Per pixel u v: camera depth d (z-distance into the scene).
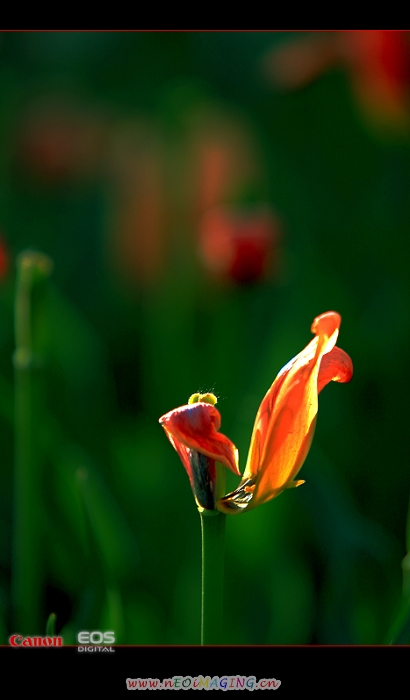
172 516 1.30
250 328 1.66
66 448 1.23
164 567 1.24
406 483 1.40
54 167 2.08
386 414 1.49
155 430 1.46
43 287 1.02
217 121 1.96
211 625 0.83
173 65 2.18
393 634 0.92
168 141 1.92
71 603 1.10
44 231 2.08
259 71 2.05
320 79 1.94
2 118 2.18
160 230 1.88
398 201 1.84
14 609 1.02
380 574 1.10
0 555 1.26
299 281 1.71
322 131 2.07
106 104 2.16
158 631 1.10
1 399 1.15
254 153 1.97
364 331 1.62
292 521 1.21
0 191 2.14
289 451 0.83
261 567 1.16
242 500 0.83
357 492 1.40
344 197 2.00
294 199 2.00
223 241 1.47
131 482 1.36
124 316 1.86
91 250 2.02
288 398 0.82
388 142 1.82
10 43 2.22
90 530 0.96
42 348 1.02
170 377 1.58
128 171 1.96
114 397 1.62
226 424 1.45
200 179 1.91
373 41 1.53
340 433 1.45
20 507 1.02
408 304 1.65
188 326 1.64
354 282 1.83
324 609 1.08
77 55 2.21
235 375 1.56
